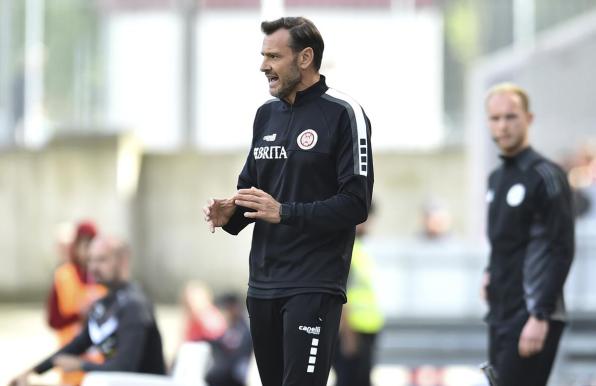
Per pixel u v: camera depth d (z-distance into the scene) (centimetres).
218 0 7044
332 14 6831
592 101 4728
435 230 3934
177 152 6956
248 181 1588
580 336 3334
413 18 6819
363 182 1494
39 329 5488
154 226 6931
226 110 7100
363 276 3103
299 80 1523
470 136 4591
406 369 3500
